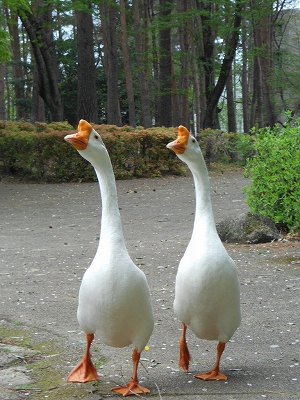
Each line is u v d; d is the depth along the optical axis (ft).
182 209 46.16
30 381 13.84
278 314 19.52
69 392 13.08
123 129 70.79
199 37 98.07
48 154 64.95
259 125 109.70
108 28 96.27
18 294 22.58
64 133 65.00
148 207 47.70
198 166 13.98
